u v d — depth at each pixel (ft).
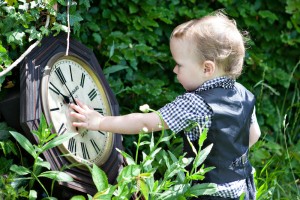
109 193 6.56
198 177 7.04
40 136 6.95
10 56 7.88
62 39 7.93
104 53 9.89
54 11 7.73
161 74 10.81
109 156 8.14
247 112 7.80
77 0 8.91
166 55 10.45
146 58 10.32
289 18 11.76
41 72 7.40
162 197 7.08
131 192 6.97
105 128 7.64
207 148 7.11
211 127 7.50
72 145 7.56
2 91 7.70
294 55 11.90
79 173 7.59
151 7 10.32
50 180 7.55
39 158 6.98
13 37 7.47
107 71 9.48
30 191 7.10
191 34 7.64
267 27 11.62
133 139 10.02
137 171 6.81
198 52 7.60
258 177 10.03
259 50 11.53
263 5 11.60
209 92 7.60
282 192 10.17
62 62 7.79
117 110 8.61
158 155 9.52
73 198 6.60
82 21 9.66
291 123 11.97
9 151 7.44
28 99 7.13
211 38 7.59
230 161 7.56
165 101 10.25
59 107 7.51
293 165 10.76
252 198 8.08
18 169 6.97
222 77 7.70
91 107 8.11
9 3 7.48
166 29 10.82
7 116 7.56
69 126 7.57
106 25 10.20
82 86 8.05
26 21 7.54
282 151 10.90
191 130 7.64
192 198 7.72
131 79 10.36
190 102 7.54
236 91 7.89
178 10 10.75
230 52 7.68
